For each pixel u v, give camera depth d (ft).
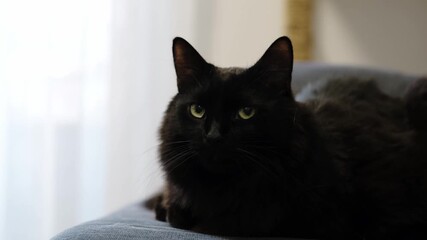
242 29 3.49
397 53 3.36
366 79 2.42
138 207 2.33
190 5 3.26
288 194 1.81
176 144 1.89
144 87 3.16
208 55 3.41
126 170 3.17
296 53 3.34
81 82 3.03
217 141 1.76
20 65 2.95
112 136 3.14
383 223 1.87
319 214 1.81
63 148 3.04
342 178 1.87
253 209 1.82
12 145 2.98
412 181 1.93
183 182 1.90
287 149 1.81
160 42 3.17
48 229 3.07
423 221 1.90
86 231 1.63
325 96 2.27
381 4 3.34
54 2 2.96
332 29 3.42
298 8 3.32
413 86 2.26
